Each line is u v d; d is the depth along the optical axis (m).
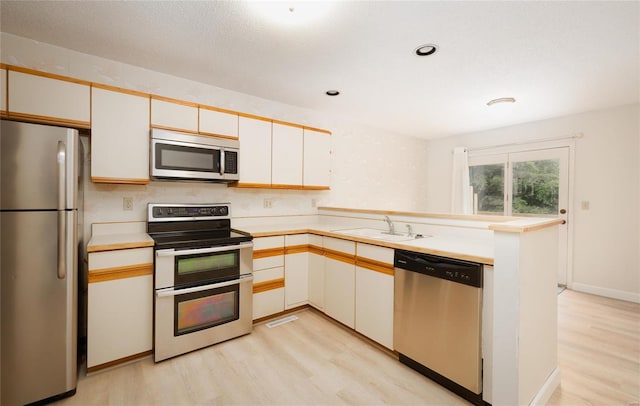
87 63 2.21
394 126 4.32
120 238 2.11
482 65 2.34
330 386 1.75
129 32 1.92
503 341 1.39
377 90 2.90
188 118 2.37
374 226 2.87
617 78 2.56
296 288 2.78
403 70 2.45
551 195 3.83
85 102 1.95
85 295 2.17
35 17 1.76
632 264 3.24
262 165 2.81
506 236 1.38
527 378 1.45
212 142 2.44
